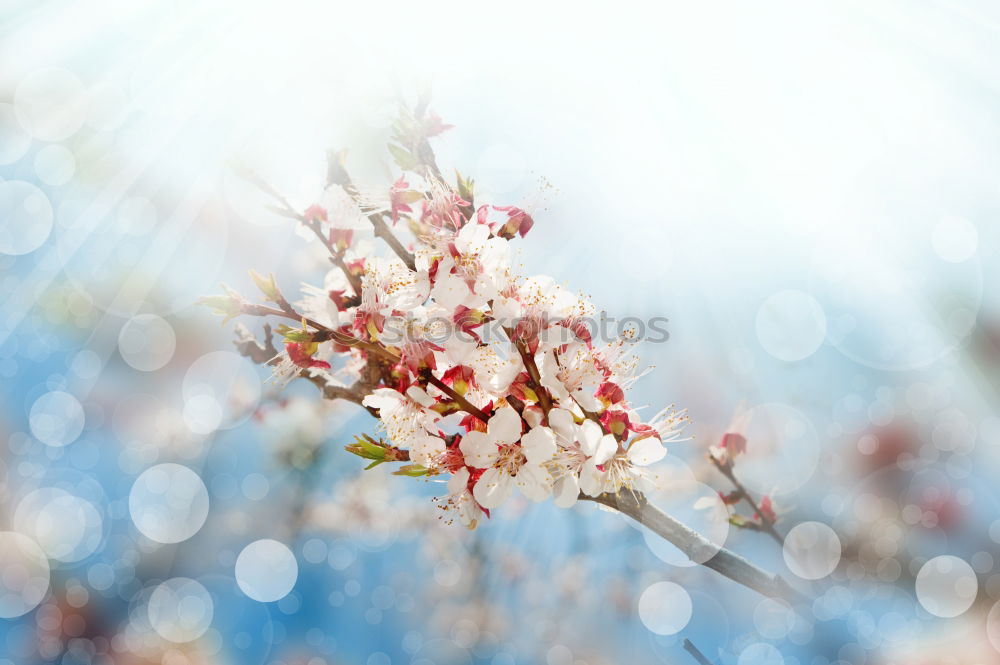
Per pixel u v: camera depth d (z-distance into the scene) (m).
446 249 0.73
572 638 1.39
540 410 0.72
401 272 0.74
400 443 0.73
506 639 1.47
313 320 0.73
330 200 0.74
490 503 0.72
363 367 0.74
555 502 0.72
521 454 0.72
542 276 0.73
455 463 0.73
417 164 0.74
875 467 1.14
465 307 0.73
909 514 0.98
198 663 1.35
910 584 0.85
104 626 1.34
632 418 0.73
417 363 0.72
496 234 0.73
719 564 0.72
